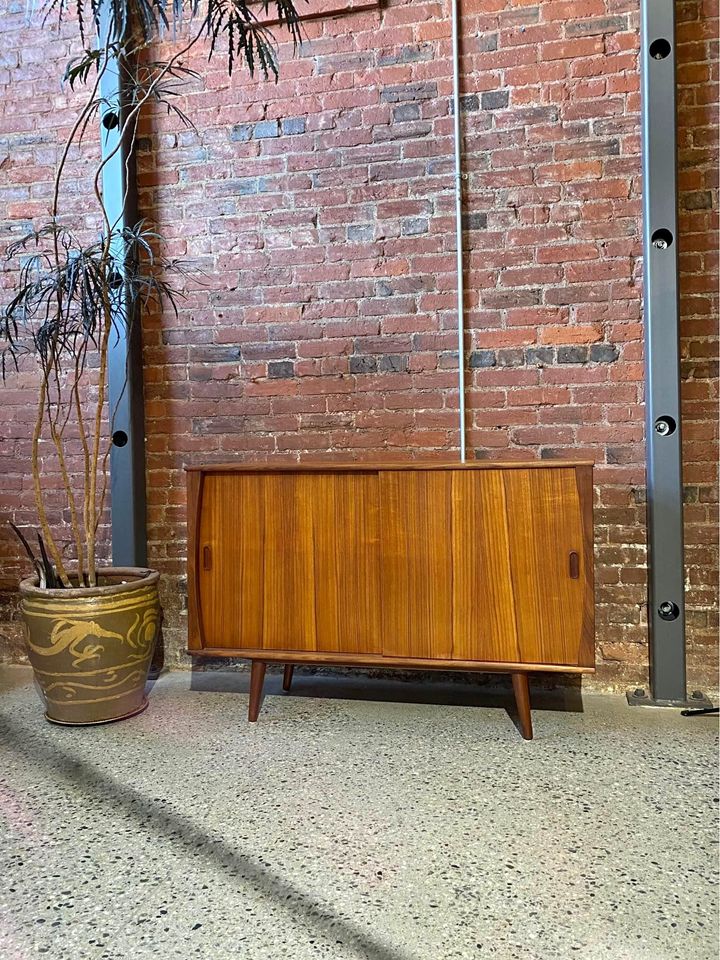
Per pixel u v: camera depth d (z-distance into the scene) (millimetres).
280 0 2145
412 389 2465
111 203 2621
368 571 2047
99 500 2729
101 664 2121
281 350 2566
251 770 1840
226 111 2566
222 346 2613
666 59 2158
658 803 1638
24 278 2734
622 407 2314
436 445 2453
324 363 2533
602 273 2312
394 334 2471
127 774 1830
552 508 1927
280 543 2107
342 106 2473
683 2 2209
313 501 2084
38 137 2752
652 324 2213
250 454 2604
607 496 2334
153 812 1634
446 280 2422
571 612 1915
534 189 2346
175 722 2176
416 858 1432
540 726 2092
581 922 1238
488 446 2416
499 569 1962
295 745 1992
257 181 2555
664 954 1158
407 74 2420
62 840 1523
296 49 2492
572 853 1441
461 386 2414
